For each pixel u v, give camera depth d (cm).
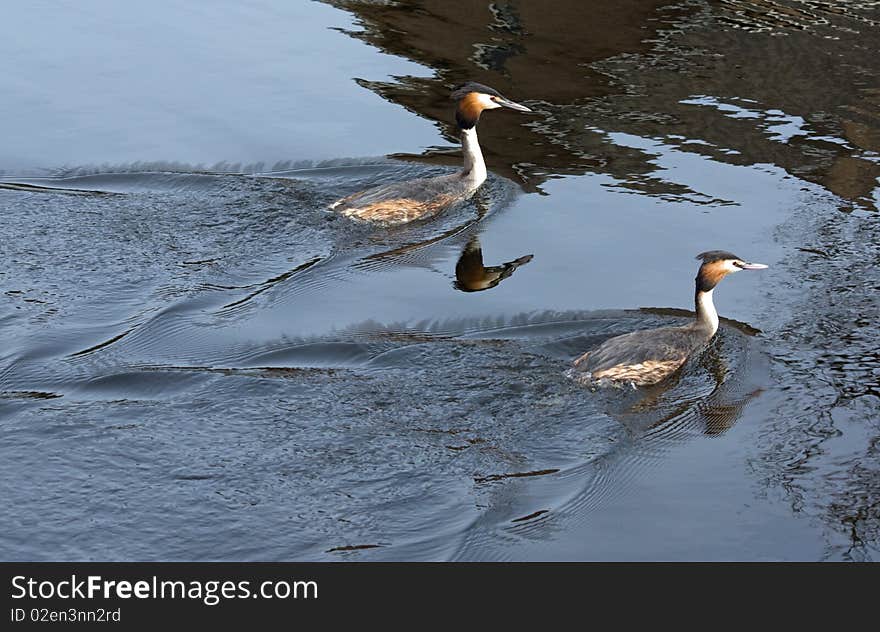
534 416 1420
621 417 1423
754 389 1483
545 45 2638
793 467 1347
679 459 1359
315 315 1662
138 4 2889
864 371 1520
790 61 2534
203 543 1227
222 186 2031
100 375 1499
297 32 2728
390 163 2138
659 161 2128
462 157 2175
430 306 1686
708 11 2816
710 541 1246
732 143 2188
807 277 1748
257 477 1311
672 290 1720
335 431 1386
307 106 2359
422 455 1347
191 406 1434
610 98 2378
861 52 2570
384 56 2594
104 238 1853
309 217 1942
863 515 1280
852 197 1991
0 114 2303
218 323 1636
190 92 2419
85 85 2439
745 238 1866
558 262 1809
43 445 1355
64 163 2119
